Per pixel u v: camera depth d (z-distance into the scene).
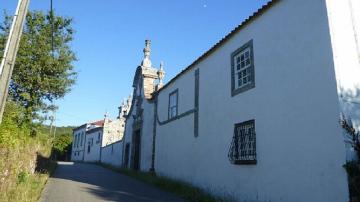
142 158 21.08
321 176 7.25
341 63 7.41
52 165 22.03
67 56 16.91
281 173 8.49
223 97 12.05
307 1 8.40
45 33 16.53
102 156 37.12
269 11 9.94
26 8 7.29
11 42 6.91
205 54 13.74
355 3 8.03
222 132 11.79
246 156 10.20
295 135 8.20
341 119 6.98
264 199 9.02
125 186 13.91
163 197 11.19
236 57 11.69
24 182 10.44
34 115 16.05
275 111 9.07
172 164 16.08
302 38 8.41
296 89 8.38
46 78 16.14
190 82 15.30
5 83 6.64
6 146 8.44
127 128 26.77
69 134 56.31
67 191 11.55
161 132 18.33
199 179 13.09
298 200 7.80
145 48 24.20
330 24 7.61
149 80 23.09
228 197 10.68
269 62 9.62
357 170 6.45
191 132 14.41
